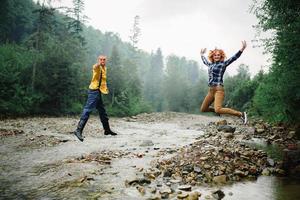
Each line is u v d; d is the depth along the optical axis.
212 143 10.05
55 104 30.48
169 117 32.31
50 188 6.11
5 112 25.00
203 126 22.39
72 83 31.30
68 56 31.89
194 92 93.00
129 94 47.75
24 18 55.53
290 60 13.59
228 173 7.22
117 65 50.28
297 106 16.02
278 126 17.27
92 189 6.04
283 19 13.42
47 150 10.28
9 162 8.40
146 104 52.69
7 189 6.05
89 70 42.47
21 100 26.62
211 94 6.64
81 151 10.20
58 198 5.54
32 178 6.82
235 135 15.02
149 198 5.56
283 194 5.85
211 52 6.83
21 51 33.38
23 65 29.80
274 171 7.63
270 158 8.80
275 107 18.89
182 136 15.61
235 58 6.47
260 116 27.06
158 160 8.39
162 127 21.73
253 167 7.61
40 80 29.62
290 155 7.61
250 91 47.34
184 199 5.48
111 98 43.88
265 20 14.63
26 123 19.42
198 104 90.00
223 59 6.73
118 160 8.63
